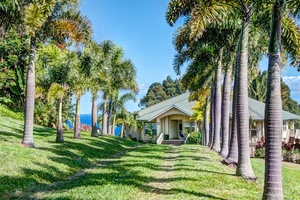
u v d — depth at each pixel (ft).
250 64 54.90
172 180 29.53
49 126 98.32
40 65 57.26
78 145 55.88
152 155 54.34
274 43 22.02
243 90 33.91
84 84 59.88
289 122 124.88
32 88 44.29
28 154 36.70
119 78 96.17
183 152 57.31
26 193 25.30
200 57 61.57
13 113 84.43
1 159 31.53
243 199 23.54
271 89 21.81
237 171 32.78
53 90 54.60
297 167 58.85
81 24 51.21
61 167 35.83
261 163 53.52
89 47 61.00
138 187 26.45
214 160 44.88
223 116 49.90
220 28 43.29
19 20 43.73
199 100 88.33
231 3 34.45
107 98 101.24
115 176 31.48
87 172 35.47
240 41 34.55
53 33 49.96
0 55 81.61
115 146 69.82
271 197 21.15
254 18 39.14
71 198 22.54
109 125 109.19
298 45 40.57
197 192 24.84
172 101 138.51
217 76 59.16
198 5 34.50
